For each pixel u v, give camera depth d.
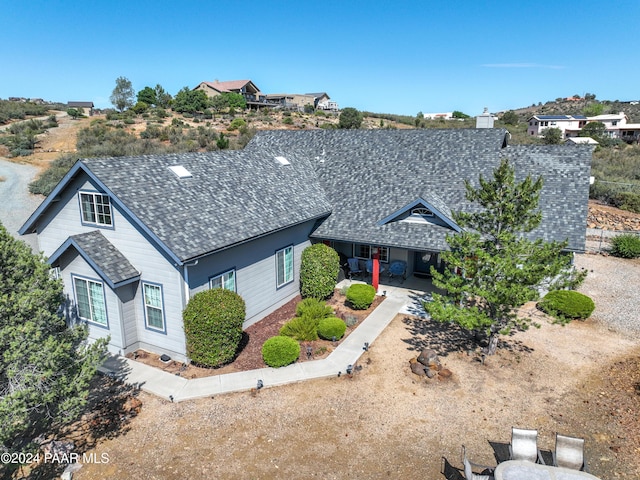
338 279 21.50
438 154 22.11
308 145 26.08
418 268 22.06
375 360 14.15
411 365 13.53
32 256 10.56
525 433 9.23
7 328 8.61
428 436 10.62
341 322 15.52
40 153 50.78
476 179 20.12
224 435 10.73
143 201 13.87
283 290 18.61
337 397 12.21
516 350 14.77
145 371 13.60
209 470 9.62
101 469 9.70
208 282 14.30
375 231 18.75
